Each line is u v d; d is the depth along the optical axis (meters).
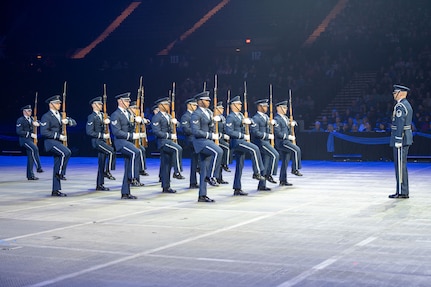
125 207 12.50
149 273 7.11
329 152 27.27
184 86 34.56
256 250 8.25
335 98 31.83
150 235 9.35
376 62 32.84
